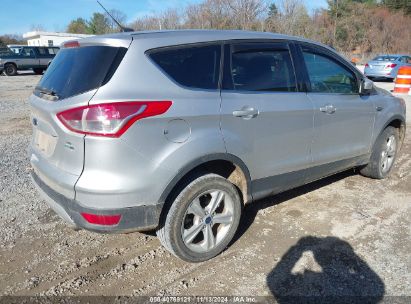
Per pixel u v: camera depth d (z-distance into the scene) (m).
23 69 24.61
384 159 4.91
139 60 2.70
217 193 3.11
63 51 3.18
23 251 3.33
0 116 9.69
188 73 2.91
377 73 19.77
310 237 3.54
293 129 3.55
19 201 4.31
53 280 2.95
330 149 4.04
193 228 3.04
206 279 2.96
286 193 4.54
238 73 3.21
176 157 2.75
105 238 3.56
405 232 3.63
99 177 2.56
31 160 3.23
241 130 3.13
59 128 2.67
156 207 2.76
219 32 3.22
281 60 3.56
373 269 3.06
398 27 40.16
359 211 4.08
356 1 45.91
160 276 3.00
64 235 3.60
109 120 2.50
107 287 2.87
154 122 2.64
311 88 3.78
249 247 3.39
